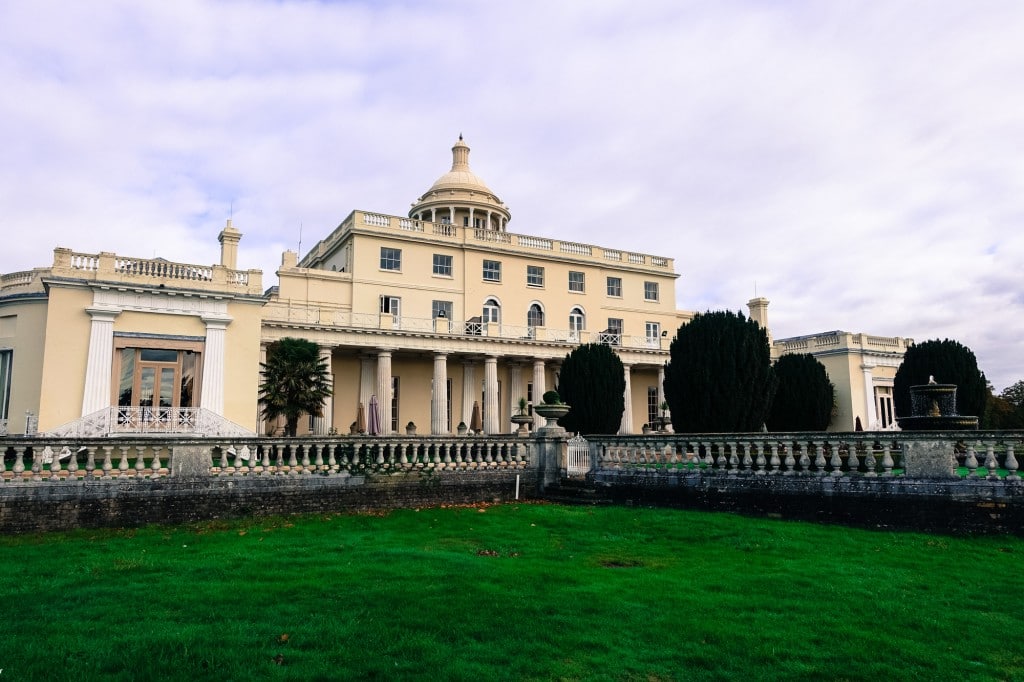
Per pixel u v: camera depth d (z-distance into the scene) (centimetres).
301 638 645
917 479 1214
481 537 1209
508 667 596
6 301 2369
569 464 1839
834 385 4744
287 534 1235
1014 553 1020
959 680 594
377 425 2898
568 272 4578
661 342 4684
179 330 2369
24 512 1220
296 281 3753
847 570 948
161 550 1078
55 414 2178
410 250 4069
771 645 658
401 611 728
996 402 4784
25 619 697
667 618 730
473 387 4209
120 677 557
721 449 1534
